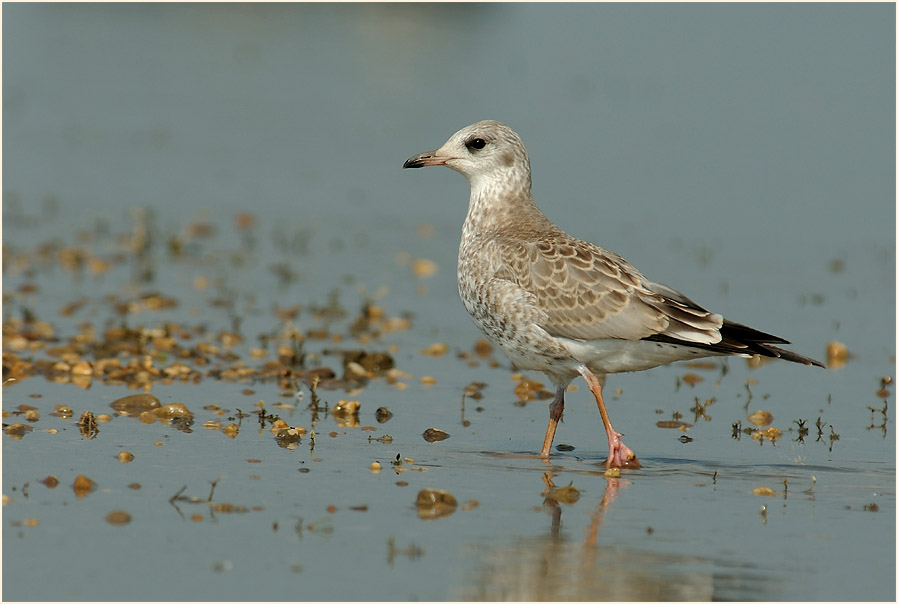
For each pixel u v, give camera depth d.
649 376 14.59
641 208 22.53
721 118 28.41
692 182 24.16
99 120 28.03
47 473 10.14
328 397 13.09
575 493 10.00
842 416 12.98
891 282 19.02
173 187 23.59
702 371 14.88
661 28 36.22
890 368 14.93
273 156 26.02
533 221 12.27
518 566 8.52
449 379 14.09
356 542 8.88
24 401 12.31
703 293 18.09
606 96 29.95
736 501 10.05
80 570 8.27
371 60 33.69
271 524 9.17
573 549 8.86
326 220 21.97
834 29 35.50
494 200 12.43
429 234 21.45
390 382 13.83
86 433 11.34
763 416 12.87
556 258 11.34
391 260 19.81
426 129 27.70
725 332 10.85
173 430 11.59
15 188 22.86
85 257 18.78
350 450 11.20
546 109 28.77
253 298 17.33
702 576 8.43
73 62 32.97
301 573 8.32
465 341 15.72
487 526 9.29
